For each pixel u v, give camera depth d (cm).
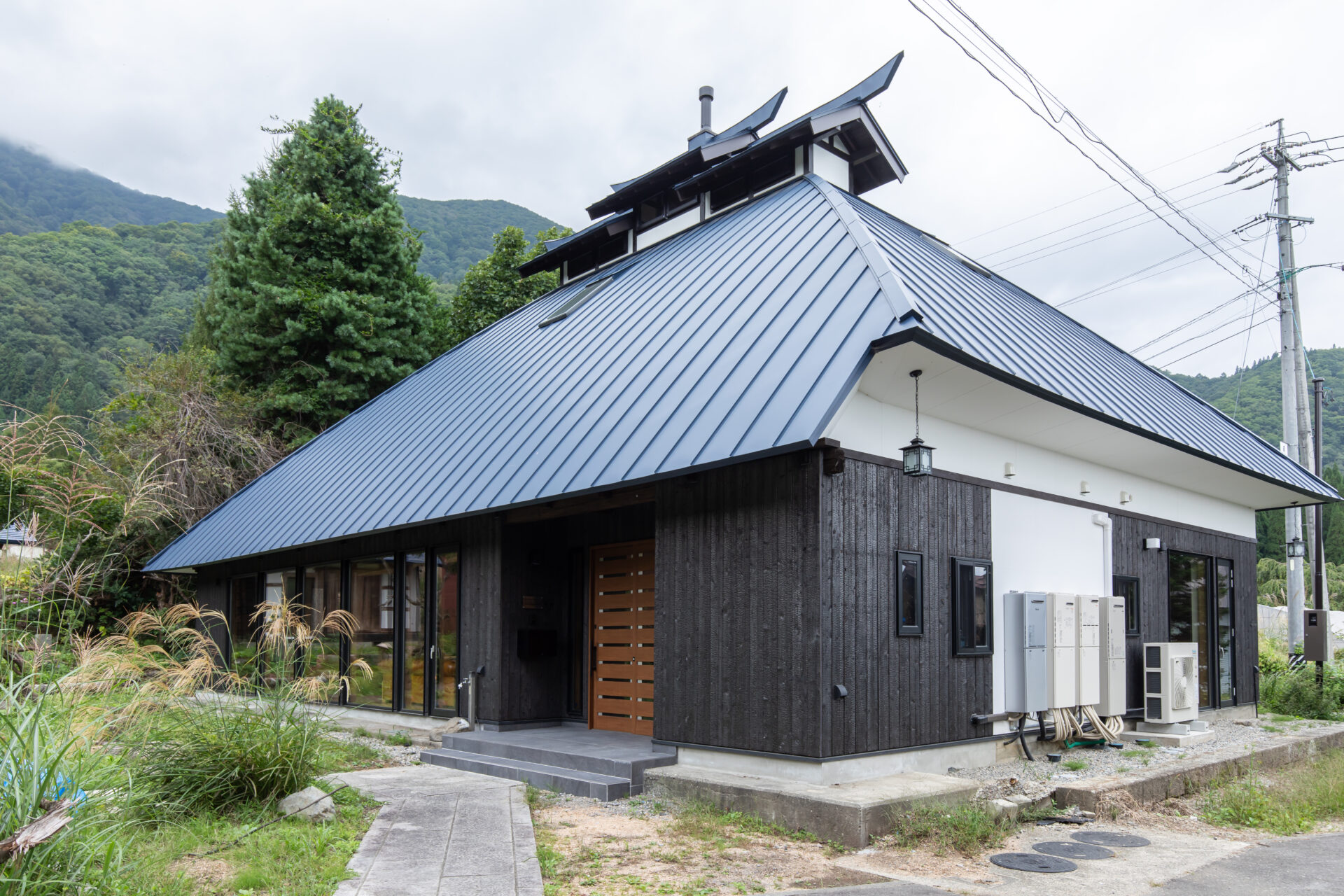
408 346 2648
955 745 885
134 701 618
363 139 2722
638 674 1086
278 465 1817
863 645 790
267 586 1652
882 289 856
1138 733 1149
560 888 535
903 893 530
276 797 665
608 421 979
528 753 937
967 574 927
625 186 1861
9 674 525
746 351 914
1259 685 1683
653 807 761
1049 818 733
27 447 764
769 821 697
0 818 416
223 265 2680
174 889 466
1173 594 1330
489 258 3130
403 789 802
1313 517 2164
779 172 1483
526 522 1115
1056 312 1650
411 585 1279
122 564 1908
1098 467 1188
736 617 823
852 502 802
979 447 980
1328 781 841
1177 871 588
